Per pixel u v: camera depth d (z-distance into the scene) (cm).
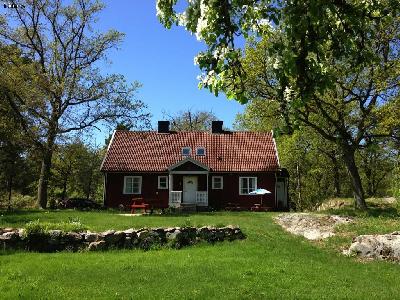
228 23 592
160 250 1719
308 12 561
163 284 1095
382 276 1241
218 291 1026
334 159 4688
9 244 1711
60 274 1212
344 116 3425
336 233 1942
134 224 2069
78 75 3909
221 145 4306
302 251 1623
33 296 980
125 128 4244
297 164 5734
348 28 650
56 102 3819
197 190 4084
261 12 584
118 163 4128
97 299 959
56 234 1739
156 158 4191
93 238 1750
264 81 3056
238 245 1756
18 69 3722
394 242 1511
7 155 4553
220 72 613
